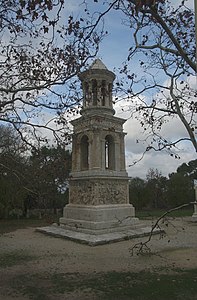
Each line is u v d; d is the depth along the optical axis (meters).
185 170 61.69
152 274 13.23
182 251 18.64
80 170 28.97
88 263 15.57
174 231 28.59
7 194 33.34
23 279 12.62
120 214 27.06
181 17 9.80
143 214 48.88
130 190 59.53
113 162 29.16
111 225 25.45
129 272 13.62
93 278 12.66
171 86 9.93
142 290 10.98
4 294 10.69
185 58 7.72
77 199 28.56
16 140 25.55
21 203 37.12
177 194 60.28
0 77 10.89
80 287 11.43
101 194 26.83
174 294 10.51
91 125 27.98
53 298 10.23
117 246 20.58
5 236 26.14
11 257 17.23
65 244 21.62
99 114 27.83
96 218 25.34
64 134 11.28
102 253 18.22
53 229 27.81
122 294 10.56
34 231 29.12
